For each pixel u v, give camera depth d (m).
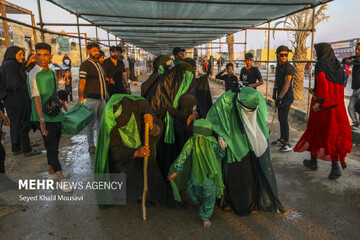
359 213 3.00
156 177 3.12
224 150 2.80
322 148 3.76
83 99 4.61
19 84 4.39
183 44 17.53
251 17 7.39
